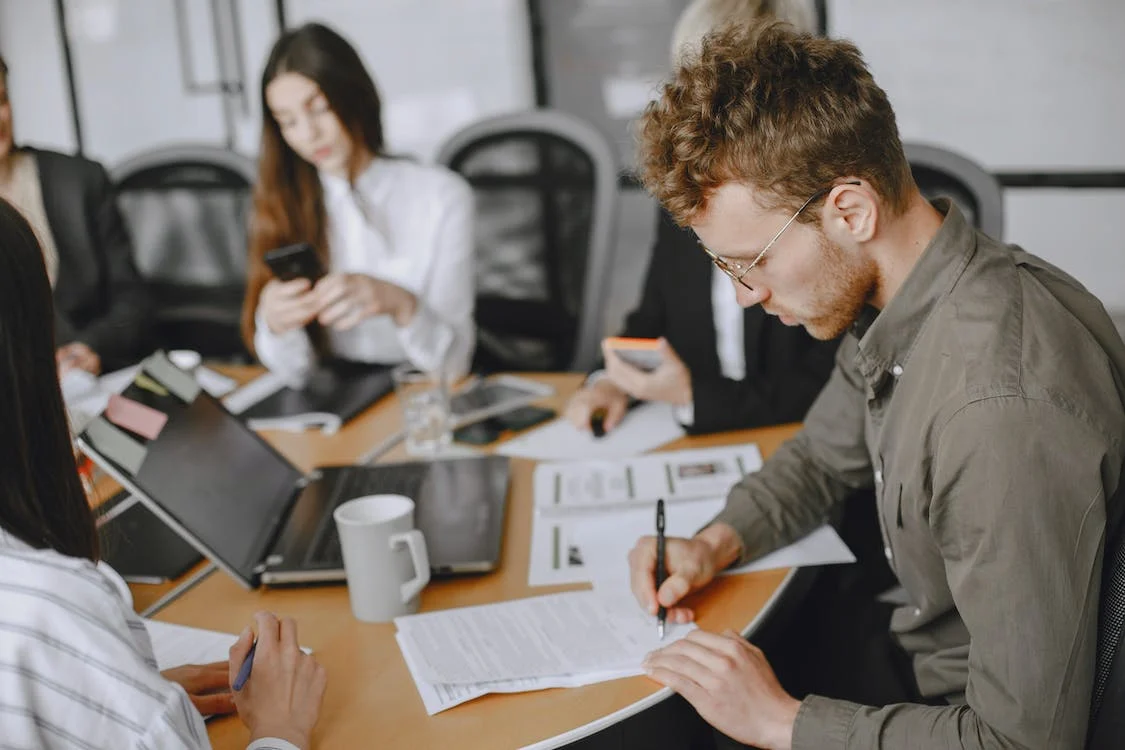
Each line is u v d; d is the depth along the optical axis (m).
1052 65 3.39
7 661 0.73
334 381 2.00
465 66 4.03
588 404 1.73
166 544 1.39
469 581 1.26
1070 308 1.04
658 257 2.11
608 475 1.53
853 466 1.41
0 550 0.75
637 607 1.18
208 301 2.69
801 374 1.71
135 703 0.76
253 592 1.27
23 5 4.38
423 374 1.69
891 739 0.98
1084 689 0.93
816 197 0.99
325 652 1.12
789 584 1.26
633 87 3.88
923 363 1.03
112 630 0.77
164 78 4.31
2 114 2.36
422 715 1.01
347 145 2.10
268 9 4.12
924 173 1.94
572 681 1.05
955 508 0.96
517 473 1.56
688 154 1.01
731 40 1.04
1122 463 0.95
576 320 2.41
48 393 0.80
